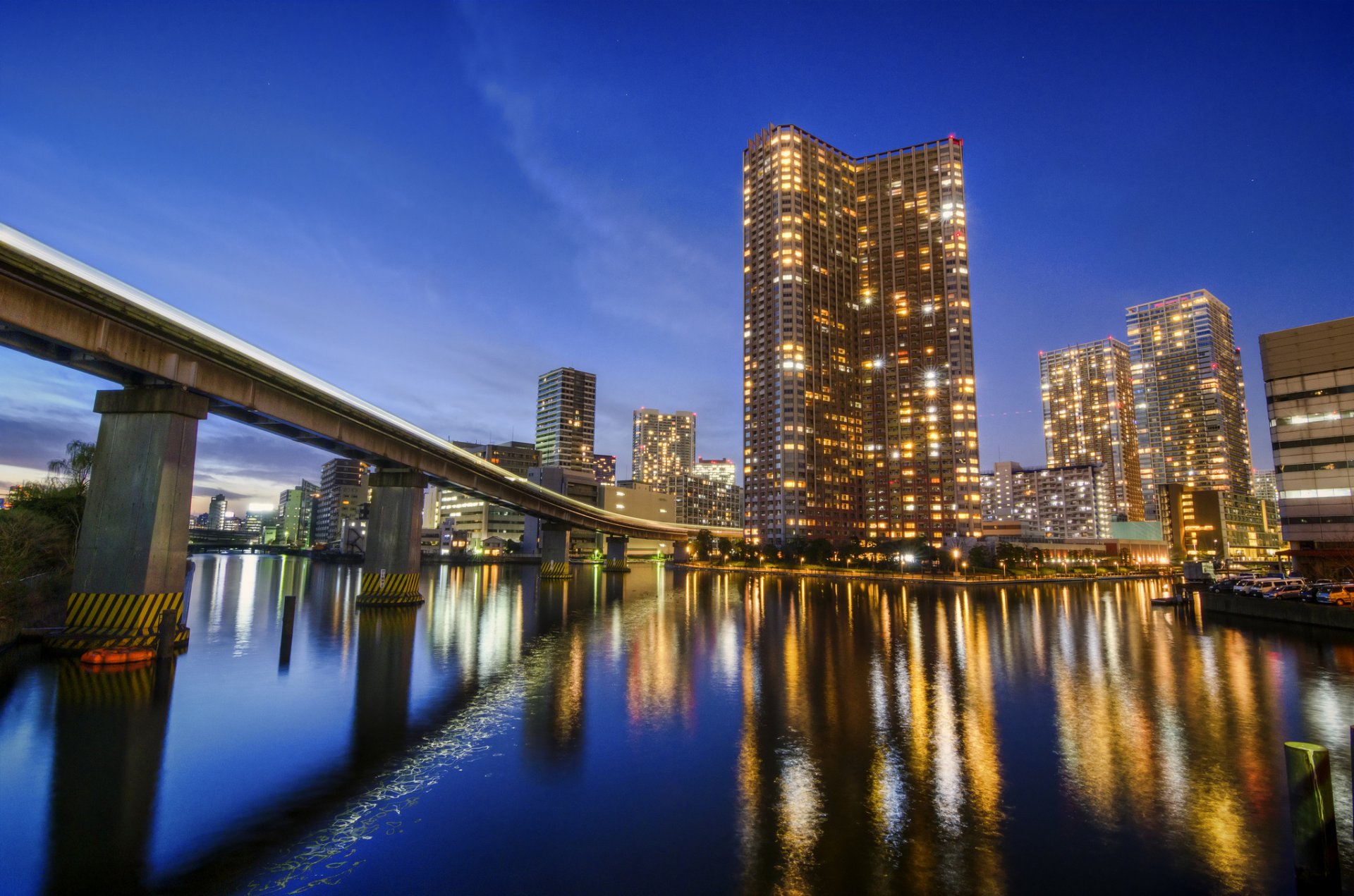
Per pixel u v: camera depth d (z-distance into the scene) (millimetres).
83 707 22297
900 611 65500
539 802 15086
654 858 12422
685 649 37781
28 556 37406
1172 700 25359
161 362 31797
